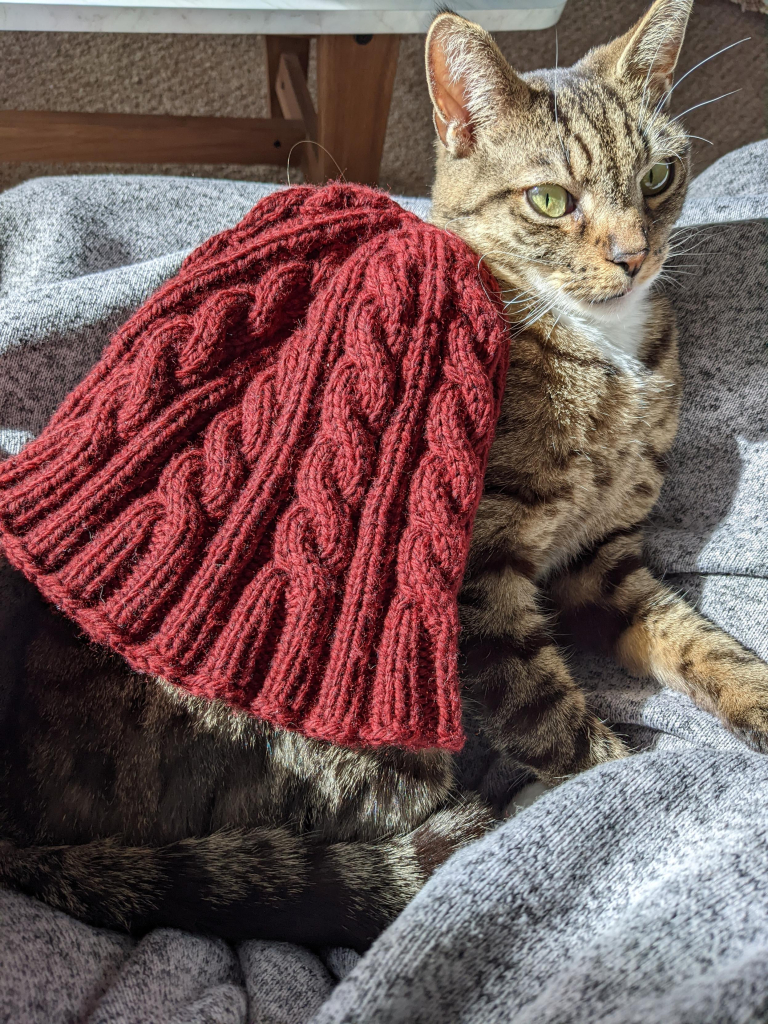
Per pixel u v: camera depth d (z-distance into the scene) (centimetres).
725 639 40
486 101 40
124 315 40
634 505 43
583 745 38
